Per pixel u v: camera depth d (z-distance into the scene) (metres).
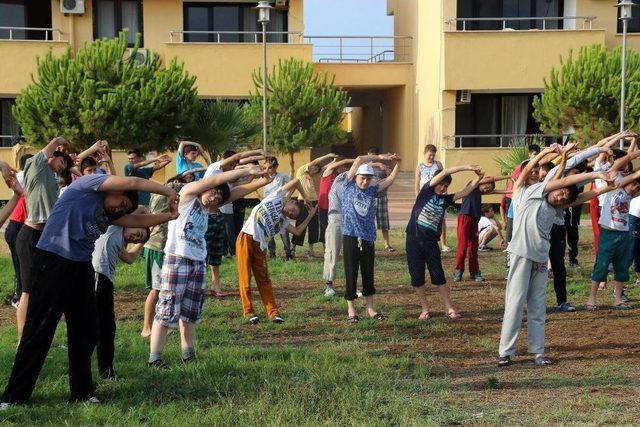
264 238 11.16
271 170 9.78
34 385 7.32
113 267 8.12
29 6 31.28
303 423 6.76
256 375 8.23
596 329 10.78
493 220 19.16
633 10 29.81
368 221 11.30
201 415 6.95
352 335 10.45
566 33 28.27
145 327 10.18
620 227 11.84
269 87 27.84
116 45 25.27
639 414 7.05
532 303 8.99
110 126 24.48
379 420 6.85
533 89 28.66
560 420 6.87
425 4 31.05
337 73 32.50
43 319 7.13
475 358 9.33
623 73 22.27
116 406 7.18
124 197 7.23
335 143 28.81
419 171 16.92
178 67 26.11
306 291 13.71
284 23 32.34
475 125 30.50
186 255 8.58
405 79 32.91
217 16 32.09
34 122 24.84
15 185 7.97
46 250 7.09
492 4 30.34
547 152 8.85
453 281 14.83
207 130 25.69
